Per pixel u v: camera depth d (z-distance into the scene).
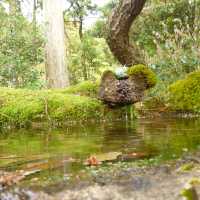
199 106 4.50
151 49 9.62
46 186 1.87
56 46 9.86
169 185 1.78
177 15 9.56
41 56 7.77
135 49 7.60
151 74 4.37
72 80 11.73
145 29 9.91
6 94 4.66
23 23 7.53
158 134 3.18
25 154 2.67
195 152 2.33
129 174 1.96
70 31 14.38
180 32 6.73
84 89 4.80
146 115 4.58
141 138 3.03
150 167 2.06
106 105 4.52
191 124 3.73
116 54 7.68
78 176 1.99
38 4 10.09
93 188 1.81
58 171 2.13
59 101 4.50
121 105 4.47
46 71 9.93
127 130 3.56
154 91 4.84
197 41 6.61
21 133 3.88
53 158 2.49
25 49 7.46
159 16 9.80
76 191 1.80
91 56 11.71
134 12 7.07
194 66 6.04
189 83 4.64
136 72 4.38
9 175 2.08
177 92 4.66
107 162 2.27
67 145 2.95
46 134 3.69
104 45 12.23
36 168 2.24
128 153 2.48
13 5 8.24
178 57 6.25
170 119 4.27
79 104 4.46
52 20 9.85
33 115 4.42
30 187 1.87
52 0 9.88
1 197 1.82
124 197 1.71
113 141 2.98
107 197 1.72
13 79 7.18
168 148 2.53
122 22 7.15
